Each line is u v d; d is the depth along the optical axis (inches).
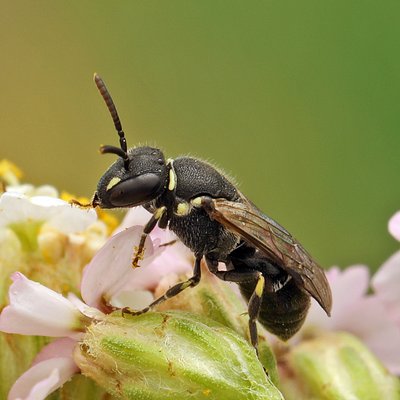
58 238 2.2
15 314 2.0
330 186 2.9
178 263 2.2
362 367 2.3
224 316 2.1
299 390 2.3
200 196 2.1
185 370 2.0
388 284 2.4
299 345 2.3
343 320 2.4
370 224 2.9
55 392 2.1
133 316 2.1
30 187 2.3
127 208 2.1
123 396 2.0
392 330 2.4
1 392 2.1
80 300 2.1
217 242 2.1
